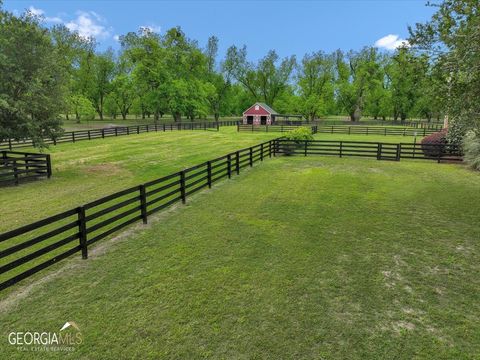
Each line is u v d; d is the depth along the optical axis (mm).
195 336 3947
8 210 9422
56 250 6652
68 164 16938
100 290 5000
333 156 19500
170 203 9125
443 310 4449
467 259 5953
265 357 3607
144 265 5820
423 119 64312
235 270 5598
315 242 6770
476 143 14383
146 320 4258
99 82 63812
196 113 58031
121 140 28484
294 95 68938
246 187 11727
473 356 3598
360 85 60344
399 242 6738
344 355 3633
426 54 6531
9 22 13289
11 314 4414
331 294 4848
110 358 3607
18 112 12883
